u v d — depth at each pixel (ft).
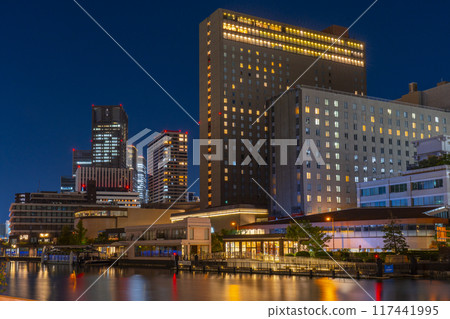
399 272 202.69
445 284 163.94
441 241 285.64
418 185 393.70
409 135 563.89
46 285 183.42
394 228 285.64
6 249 582.35
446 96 612.70
